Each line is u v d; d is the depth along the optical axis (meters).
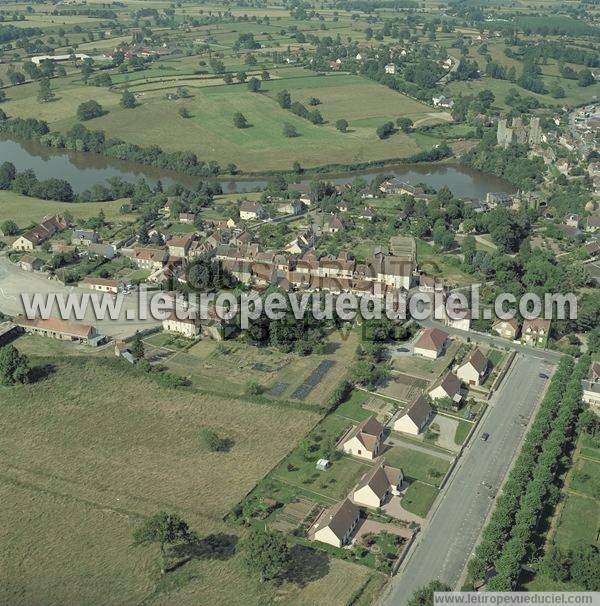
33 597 162.62
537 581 167.25
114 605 160.00
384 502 192.62
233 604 160.25
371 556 173.75
